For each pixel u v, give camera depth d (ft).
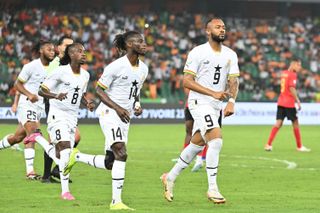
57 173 106.42
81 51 92.53
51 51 107.96
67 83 92.58
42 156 150.20
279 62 358.43
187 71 83.71
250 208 82.64
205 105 83.71
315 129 264.31
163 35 360.28
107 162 83.92
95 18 355.77
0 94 292.20
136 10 382.01
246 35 372.58
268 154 163.63
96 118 270.05
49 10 350.64
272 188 102.47
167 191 86.33
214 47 84.23
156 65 332.19
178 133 230.89
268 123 292.20
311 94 341.00
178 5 389.60
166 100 319.27
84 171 121.08
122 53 83.76
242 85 332.39
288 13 405.80
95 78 310.86
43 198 89.76
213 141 82.58
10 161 138.62
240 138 215.51
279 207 83.71
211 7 393.50
